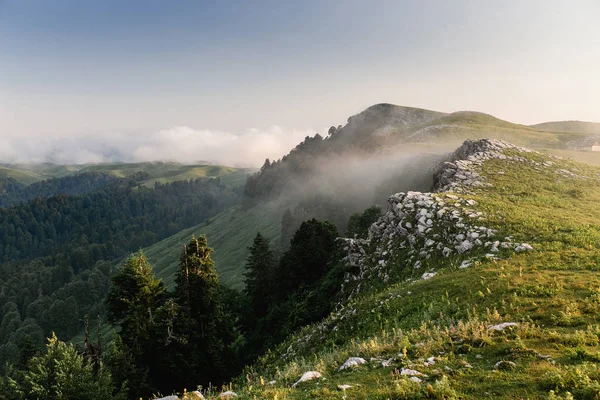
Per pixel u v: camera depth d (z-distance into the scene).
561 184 41.94
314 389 10.77
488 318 14.32
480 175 44.50
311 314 37.47
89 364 26.92
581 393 7.81
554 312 13.73
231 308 51.31
